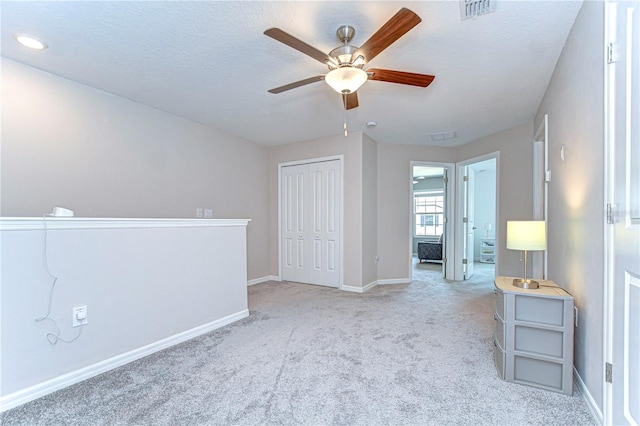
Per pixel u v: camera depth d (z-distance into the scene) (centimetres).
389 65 243
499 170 419
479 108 335
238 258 312
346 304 363
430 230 947
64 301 188
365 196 439
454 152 514
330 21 192
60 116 268
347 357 223
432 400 169
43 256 179
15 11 182
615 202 135
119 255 216
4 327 165
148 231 234
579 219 182
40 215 256
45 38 211
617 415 131
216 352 233
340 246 446
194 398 172
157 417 156
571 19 187
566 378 174
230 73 261
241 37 210
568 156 206
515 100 312
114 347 211
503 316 190
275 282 494
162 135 351
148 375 199
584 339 171
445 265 529
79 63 246
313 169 477
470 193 542
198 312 269
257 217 492
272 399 171
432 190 916
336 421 152
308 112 353
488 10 175
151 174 340
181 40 214
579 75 182
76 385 187
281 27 198
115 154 308
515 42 211
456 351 232
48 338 180
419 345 244
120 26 198
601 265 149
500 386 183
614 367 134
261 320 306
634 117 119
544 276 295
